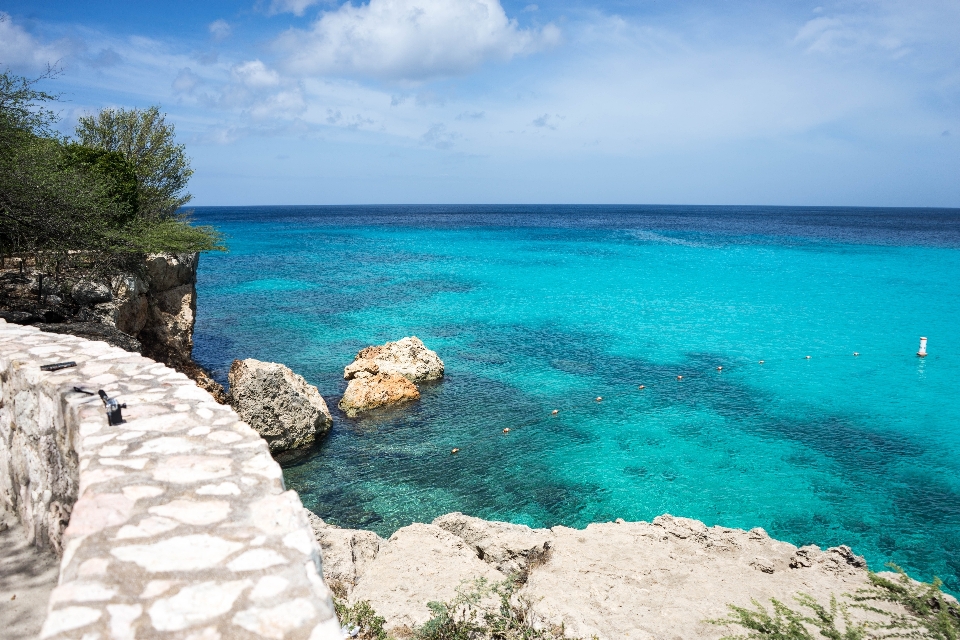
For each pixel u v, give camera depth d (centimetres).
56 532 636
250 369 1959
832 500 1673
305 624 322
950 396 2483
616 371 2767
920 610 749
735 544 1167
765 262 6469
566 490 1717
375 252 7288
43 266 1772
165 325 2281
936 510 1627
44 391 652
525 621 775
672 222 15188
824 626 734
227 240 8712
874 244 8481
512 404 2345
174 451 512
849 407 2358
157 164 2772
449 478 1778
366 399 2277
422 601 833
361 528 1530
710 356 3027
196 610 325
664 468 1847
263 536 398
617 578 1001
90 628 305
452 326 3575
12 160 1612
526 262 6462
